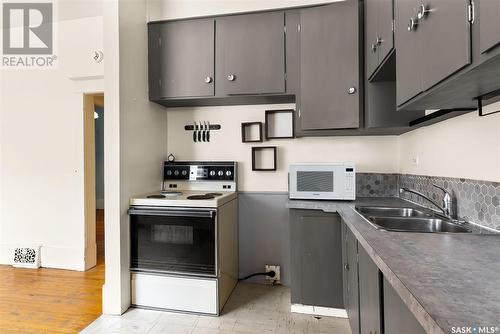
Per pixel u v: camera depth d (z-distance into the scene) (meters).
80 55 2.85
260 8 2.46
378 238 1.13
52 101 3.00
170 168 2.72
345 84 2.06
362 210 1.91
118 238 2.10
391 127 2.02
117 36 2.10
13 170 3.08
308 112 2.14
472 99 1.17
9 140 3.09
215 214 2.08
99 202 6.52
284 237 2.62
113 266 2.10
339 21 2.07
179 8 2.58
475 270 0.79
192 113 2.79
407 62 1.24
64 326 1.94
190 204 2.11
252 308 2.19
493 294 0.64
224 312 2.13
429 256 0.91
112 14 2.11
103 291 2.12
